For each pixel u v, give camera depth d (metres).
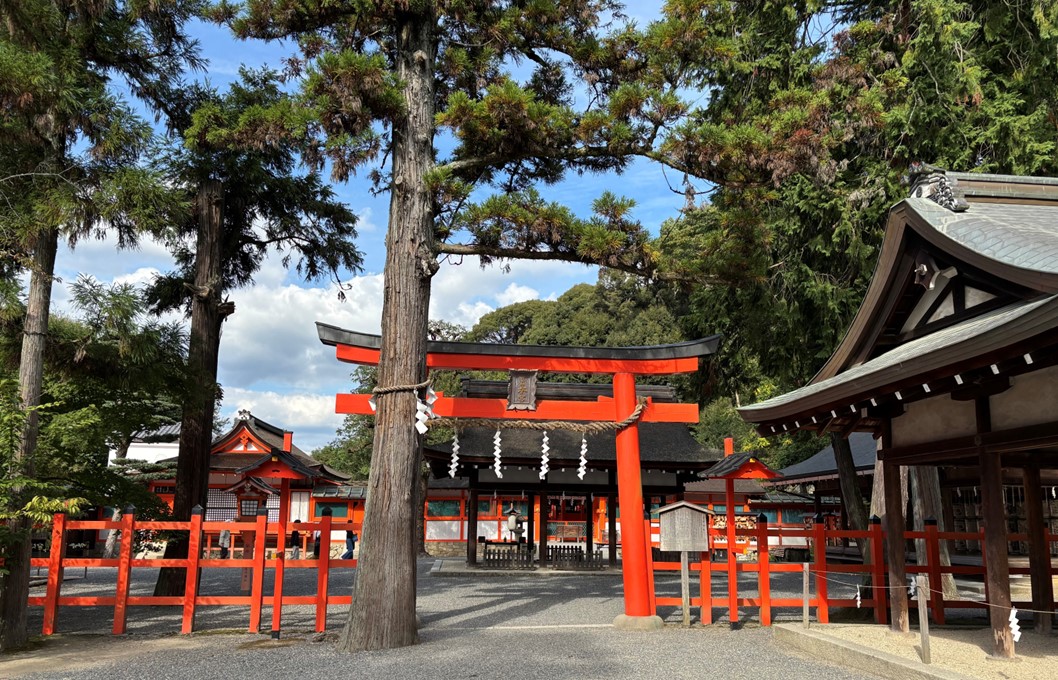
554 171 12.03
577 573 19.80
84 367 10.89
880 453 9.05
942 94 12.88
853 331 8.77
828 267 15.06
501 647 8.98
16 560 9.05
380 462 9.45
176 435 33.59
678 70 9.64
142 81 12.78
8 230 9.15
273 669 7.81
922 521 13.12
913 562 19.14
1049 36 12.81
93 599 9.96
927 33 12.98
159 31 12.43
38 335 9.38
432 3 10.35
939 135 13.16
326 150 9.45
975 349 5.71
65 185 9.41
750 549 25.06
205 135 10.43
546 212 9.45
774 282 14.83
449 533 28.48
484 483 20.98
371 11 10.13
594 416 11.23
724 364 17.98
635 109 9.31
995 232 7.13
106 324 9.92
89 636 9.90
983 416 7.17
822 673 7.44
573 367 11.25
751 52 15.26
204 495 14.24
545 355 11.25
